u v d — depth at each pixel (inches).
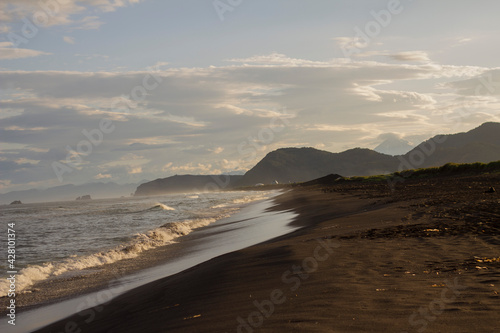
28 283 467.5
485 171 2593.5
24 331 293.7
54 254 741.9
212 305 236.4
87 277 485.7
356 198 1427.2
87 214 2142.0
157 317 238.4
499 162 2618.1
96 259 597.6
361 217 704.4
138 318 251.3
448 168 2920.8
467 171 2726.4
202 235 844.0
